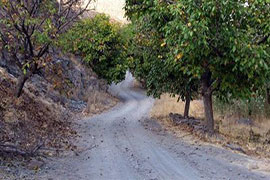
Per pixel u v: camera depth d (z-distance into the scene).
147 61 15.34
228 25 8.96
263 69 9.16
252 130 14.41
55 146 8.51
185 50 9.05
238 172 6.88
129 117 17.36
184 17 8.87
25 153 6.71
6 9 10.57
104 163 7.37
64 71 19.59
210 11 8.70
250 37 9.27
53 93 16.58
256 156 9.01
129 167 7.08
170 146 9.55
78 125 13.24
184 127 13.23
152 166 7.22
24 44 10.35
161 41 12.38
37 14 11.11
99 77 27.30
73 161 7.41
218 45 9.23
